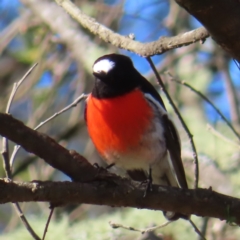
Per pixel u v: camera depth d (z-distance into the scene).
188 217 7.05
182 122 6.55
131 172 8.73
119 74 7.93
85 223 10.05
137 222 9.79
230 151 11.15
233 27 5.06
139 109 7.98
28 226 6.05
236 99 11.41
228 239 9.82
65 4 7.46
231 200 6.29
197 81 12.71
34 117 11.59
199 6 4.95
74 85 12.27
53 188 5.72
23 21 12.20
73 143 13.78
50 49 12.39
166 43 6.15
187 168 10.86
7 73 13.41
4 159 5.91
